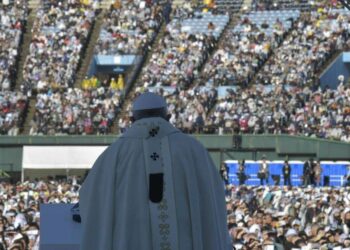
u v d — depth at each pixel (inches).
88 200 886.4
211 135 7652.6
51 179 7116.1
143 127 914.1
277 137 7564.0
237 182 7209.6
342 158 7401.6
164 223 877.8
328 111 7829.7
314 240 2824.8
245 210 4065.0
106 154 903.1
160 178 888.3
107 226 869.8
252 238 2765.7
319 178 6958.7
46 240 1035.3
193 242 875.4
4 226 3400.6
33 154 7116.1
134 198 881.5
